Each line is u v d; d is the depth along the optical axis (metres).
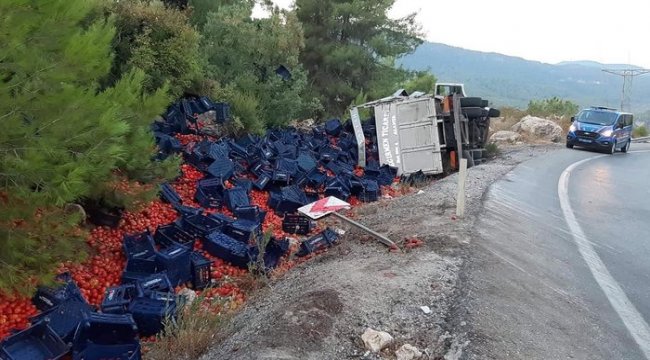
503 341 4.89
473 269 6.70
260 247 8.04
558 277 7.14
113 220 8.77
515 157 20.72
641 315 6.14
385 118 18.64
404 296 5.71
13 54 4.63
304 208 8.09
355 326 4.99
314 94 30.34
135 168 8.43
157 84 14.91
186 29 15.70
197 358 4.99
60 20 4.93
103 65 6.20
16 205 5.13
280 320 4.92
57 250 5.57
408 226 9.01
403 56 35.16
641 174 19.02
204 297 6.47
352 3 32.50
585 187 14.80
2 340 4.82
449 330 5.02
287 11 22.31
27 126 4.86
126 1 15.14
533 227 9.60
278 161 14.23
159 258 7.14
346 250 8.07
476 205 10.58
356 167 18.77
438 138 17.98
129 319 5.04
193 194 11.58
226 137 15.88
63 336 4.97
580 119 27.80
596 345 5.25
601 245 8.99
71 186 4.96
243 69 20.17
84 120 5.21
